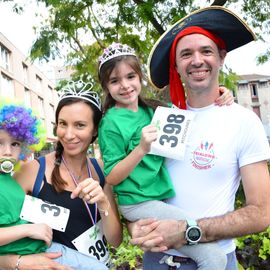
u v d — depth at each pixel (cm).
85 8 750
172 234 202
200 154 213
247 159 205
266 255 344
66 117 224
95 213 228
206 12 218
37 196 220
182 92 234
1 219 202
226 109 216
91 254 223
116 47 249
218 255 203
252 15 775
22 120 214
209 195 211
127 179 221
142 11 671
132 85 239
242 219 200
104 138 226
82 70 794
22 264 201
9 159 211
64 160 232
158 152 218
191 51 215
